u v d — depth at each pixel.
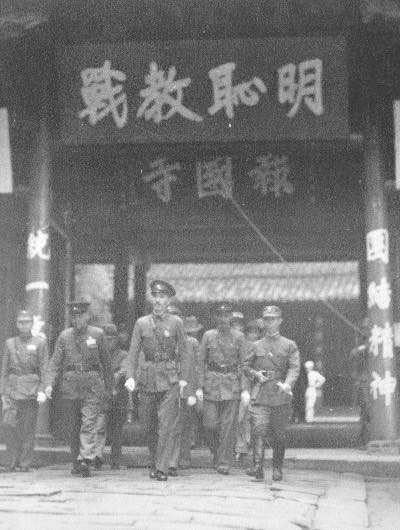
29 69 13.12
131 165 14.12
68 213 14.13
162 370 9.01
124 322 15.57
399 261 13.33
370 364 11.93
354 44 12.63
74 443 9.68
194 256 17.12
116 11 12.35
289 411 9.12
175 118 12.71
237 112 12.62
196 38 12.68
